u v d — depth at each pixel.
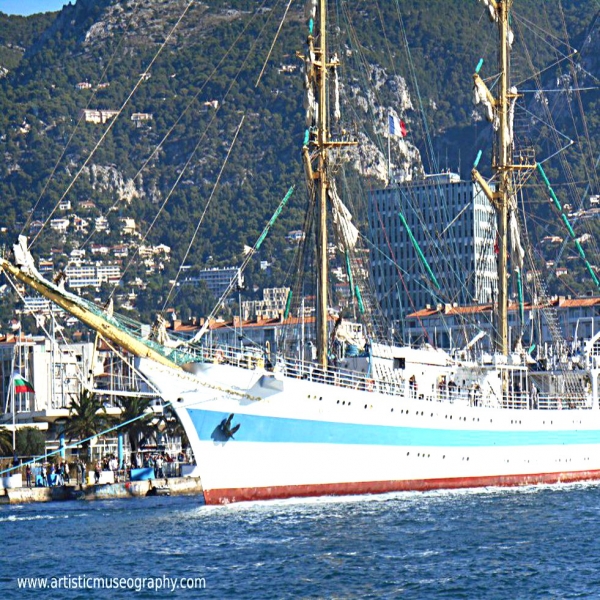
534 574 139.62
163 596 132.88
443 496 196.75
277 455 184.62
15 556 155.38
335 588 134.38
